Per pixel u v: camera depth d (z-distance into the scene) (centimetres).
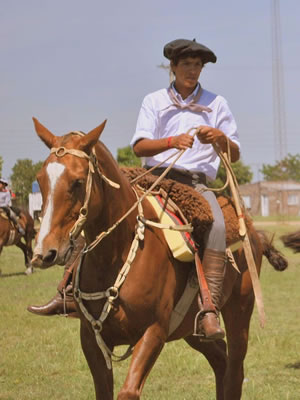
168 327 541
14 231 2005
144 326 521
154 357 520
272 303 1446
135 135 609
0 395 772
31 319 1230
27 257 2106
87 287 528
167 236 548
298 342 1023
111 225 516
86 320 532
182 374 860
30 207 3853
